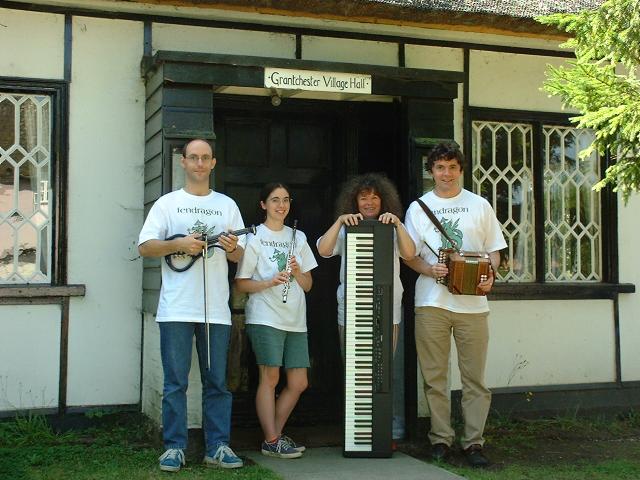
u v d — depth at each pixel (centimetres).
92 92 597
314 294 660
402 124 611
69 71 593
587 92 555
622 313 735
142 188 605
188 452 531
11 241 586
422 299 543
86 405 589
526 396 695
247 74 551
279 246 548
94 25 598
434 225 540
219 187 639
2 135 586
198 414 535
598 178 735
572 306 719
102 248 596
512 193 711
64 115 591
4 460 510
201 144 507
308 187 663
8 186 586
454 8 634
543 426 671
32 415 577
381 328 537
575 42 588
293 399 552
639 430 675
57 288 580
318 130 666
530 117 709
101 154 598
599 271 736
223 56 543
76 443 557
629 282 739
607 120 546
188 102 543
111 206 599
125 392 598
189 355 500
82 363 589
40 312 582
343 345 549
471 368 539
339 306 561
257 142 650
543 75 716
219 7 612
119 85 602
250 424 636
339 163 662
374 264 536
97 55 598
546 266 719
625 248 741
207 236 491
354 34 654
